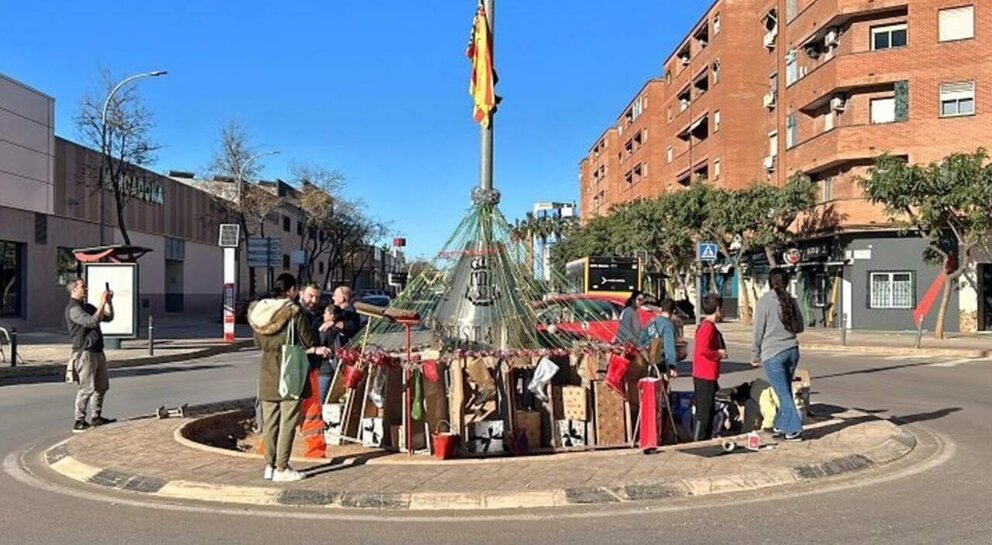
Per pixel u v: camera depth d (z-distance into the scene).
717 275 53.38
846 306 35.69
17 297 33.03
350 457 8.85
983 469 8.47
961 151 33.12
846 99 35.97
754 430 10.24
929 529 6.31
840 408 11.83
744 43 49.50
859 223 34.97
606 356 9.68
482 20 11.09
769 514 6.77
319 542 6.12
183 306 51.31
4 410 13.05
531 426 9.41
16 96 31.80
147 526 6.56
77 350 10.90
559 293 11.38
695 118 56.44
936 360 22.25
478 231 10.74
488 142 11.06
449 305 10.51
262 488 7.39
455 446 8.86
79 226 37.56
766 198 36.72
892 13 34.75
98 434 9.97
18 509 7.09
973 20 33.19
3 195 31.16
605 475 7.74
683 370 18.41
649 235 42.56
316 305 10.58
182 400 14.44
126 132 32.59
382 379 9.59
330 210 65.38
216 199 49.78
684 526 6.45
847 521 6.55
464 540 6.15
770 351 9.38
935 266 33.62
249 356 24.75
